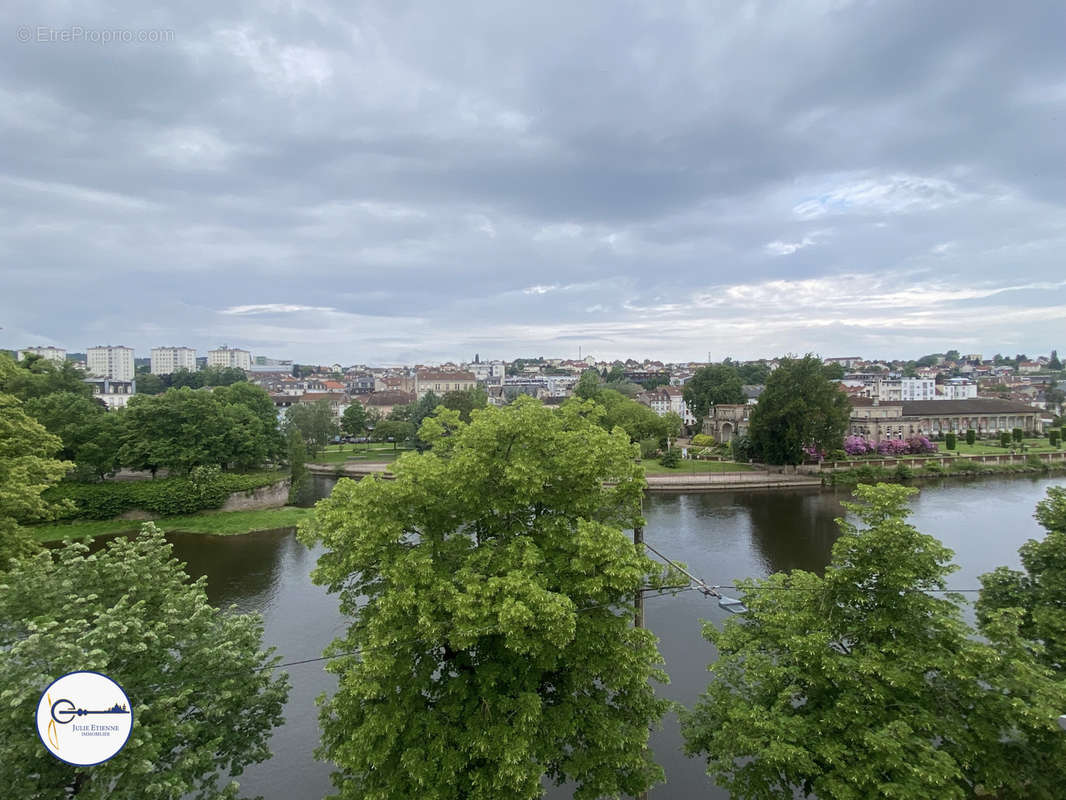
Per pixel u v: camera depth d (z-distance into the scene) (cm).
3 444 3100
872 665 1516
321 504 1853
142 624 1523
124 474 8162
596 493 1864
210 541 5997
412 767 1480
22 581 1634
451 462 1805
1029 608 1930
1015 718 1403
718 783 1731
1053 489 2148
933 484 8900
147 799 1321
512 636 1450
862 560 1680
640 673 1678
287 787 2323
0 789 1249
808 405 9081
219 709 1555
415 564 1591
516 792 1478
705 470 9744
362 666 1543
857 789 1446
